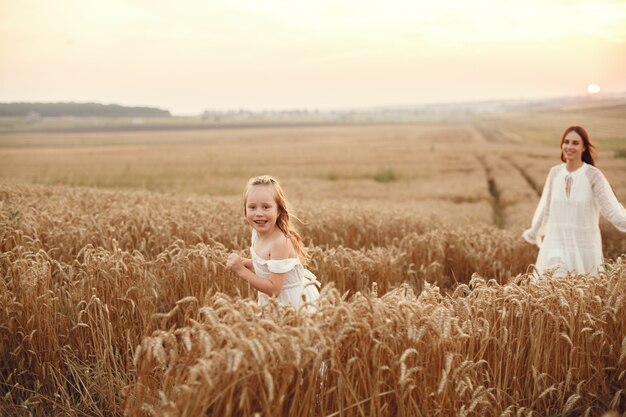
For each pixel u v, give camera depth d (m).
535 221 6.36
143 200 11.61
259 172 39.28
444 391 2.92
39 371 4.00
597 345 3.58
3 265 4.91
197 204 11.30
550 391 3.42
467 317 3.39
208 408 2.77
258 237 4.00
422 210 15.40
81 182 33.59
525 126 100.94
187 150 65.56
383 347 2.92
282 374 2.74
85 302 4.18
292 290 3.93
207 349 2.56
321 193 25.98
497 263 7.39
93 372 4.02
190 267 4.92
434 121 194.25
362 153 55.78
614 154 37.91
